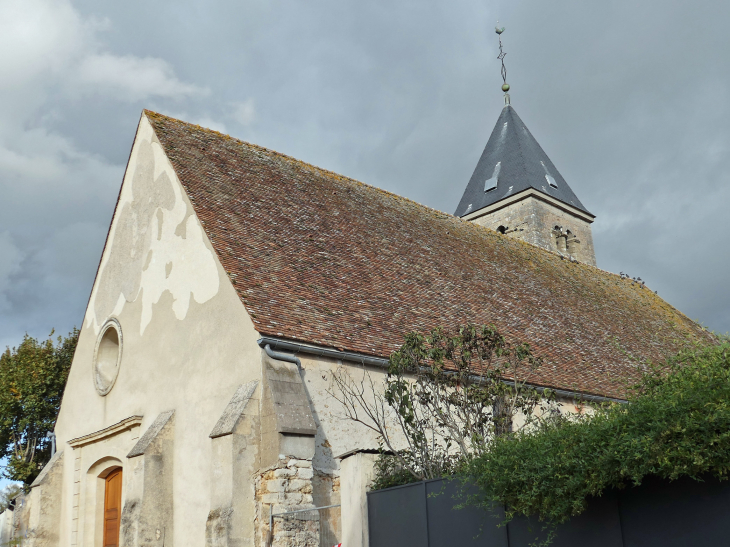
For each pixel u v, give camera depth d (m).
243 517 10.67
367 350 12.89
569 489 6.95
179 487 12.66
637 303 27.67
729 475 6.20
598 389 16.67
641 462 6.35
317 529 10.84
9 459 23.16
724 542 6.20
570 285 24.67
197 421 12.71
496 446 8.32
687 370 8.17
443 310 16.25
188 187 15.04
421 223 21.73
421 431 11.13
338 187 20.22
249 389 11.49
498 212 33.22
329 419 12.16
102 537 15.70
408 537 9.48
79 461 16.38
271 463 10.82
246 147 19.08
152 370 14.55
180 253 14.55
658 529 6.74
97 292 17.84
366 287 15.26
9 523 20.52
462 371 11.52
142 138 17.30
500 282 20.62
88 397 17.00
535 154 34.53
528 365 15.95
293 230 15.92
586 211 34.94
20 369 23.25
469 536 8.69
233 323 12.44
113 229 17.70
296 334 12.07
